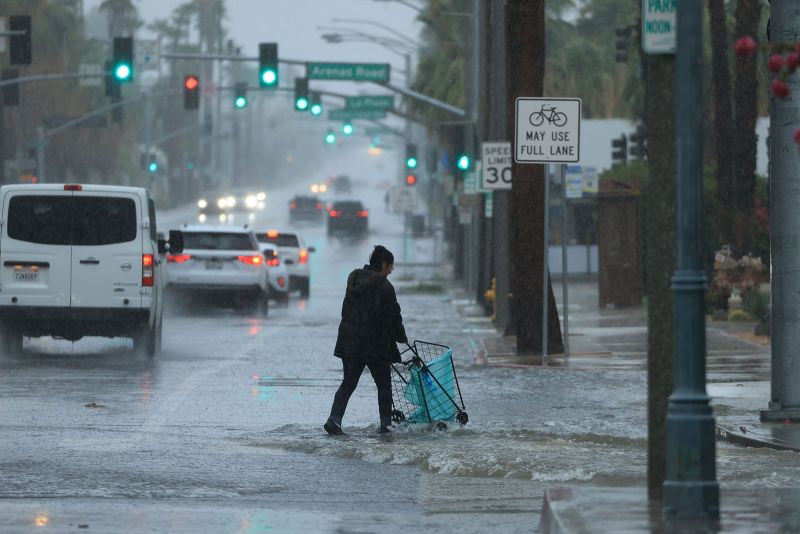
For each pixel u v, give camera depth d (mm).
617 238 102375
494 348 69000
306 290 123875
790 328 41375
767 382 51938
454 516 27578
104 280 58594
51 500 28547
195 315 94438
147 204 59656
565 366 59562
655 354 24859
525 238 65375
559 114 60844
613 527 22141
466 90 112688
